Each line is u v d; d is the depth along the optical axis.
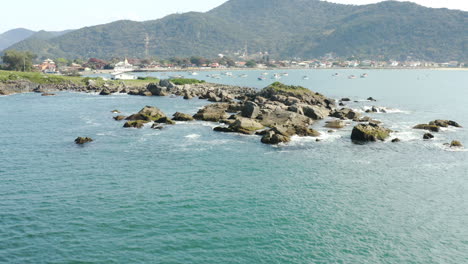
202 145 67.25
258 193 45.34
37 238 34.56
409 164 56.88
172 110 108.31
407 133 77.25
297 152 63.00
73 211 40.00
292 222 38.19
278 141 68.44
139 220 38.16
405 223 38.34
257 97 119.81
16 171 52.62
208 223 37.72
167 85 163.25
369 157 60.34
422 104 126.44
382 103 129.25
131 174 51.69
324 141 70.38
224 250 33.12
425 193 45.91
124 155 60.78
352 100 139.75
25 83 165.75
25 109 109.81
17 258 31.42
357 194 45.41
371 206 42.12
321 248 33.62
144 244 33.84
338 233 36.22
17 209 40.34
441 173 52.97
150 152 62.62
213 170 53.59
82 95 150.25
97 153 61.91
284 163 57.06
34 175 51.00
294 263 31.44
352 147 66.38
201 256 32.22
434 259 32.34
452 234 36.31
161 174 51.78
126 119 91.44
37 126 84.25
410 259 32.28
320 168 54.81
